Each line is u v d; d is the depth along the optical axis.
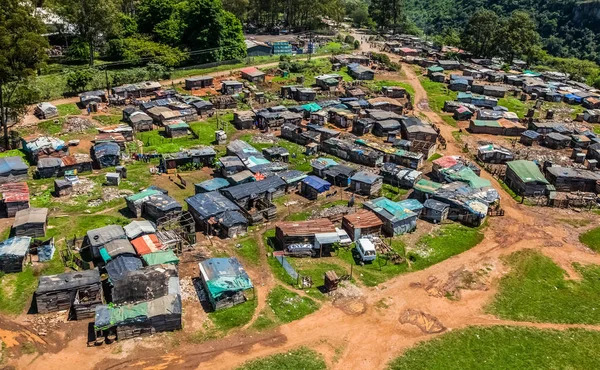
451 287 64.50
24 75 91.44
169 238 66.12
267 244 70.62
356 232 71.56
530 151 114.06
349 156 102.19
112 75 141.25
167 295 54.94
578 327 58.84
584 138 116.12
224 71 162.38
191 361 49.62
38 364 47.94
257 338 53.41
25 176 85.44
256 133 114.31
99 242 62.78
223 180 84.12
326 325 56.28
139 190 84.44
